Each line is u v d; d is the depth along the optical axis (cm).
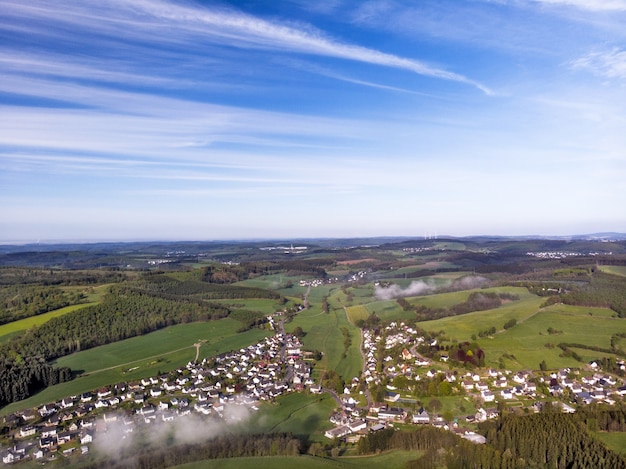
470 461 10781
